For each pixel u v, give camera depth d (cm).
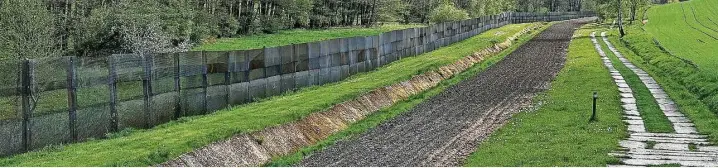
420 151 2197
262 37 9450
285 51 3531
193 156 2009
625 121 2692
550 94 3572
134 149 2028
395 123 2856
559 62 5656
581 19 14988
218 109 2989
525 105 3219
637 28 9838
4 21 4606
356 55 4428
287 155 2306
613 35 8888
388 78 3981
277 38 9312
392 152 2200
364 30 10831
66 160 1897
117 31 5969
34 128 2091
